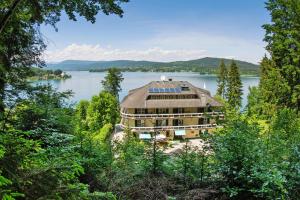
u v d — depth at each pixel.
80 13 8.96
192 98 43.03
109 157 6.91
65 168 3.10
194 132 42.03
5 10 7.63
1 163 2.60
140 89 44.75
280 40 25.56
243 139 5.57
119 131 40.22
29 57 9.51
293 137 6.28
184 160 6.65
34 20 8.93
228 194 5.56
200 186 6.21
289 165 5.20
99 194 3.40
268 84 26.44
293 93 25.44
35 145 3.22
